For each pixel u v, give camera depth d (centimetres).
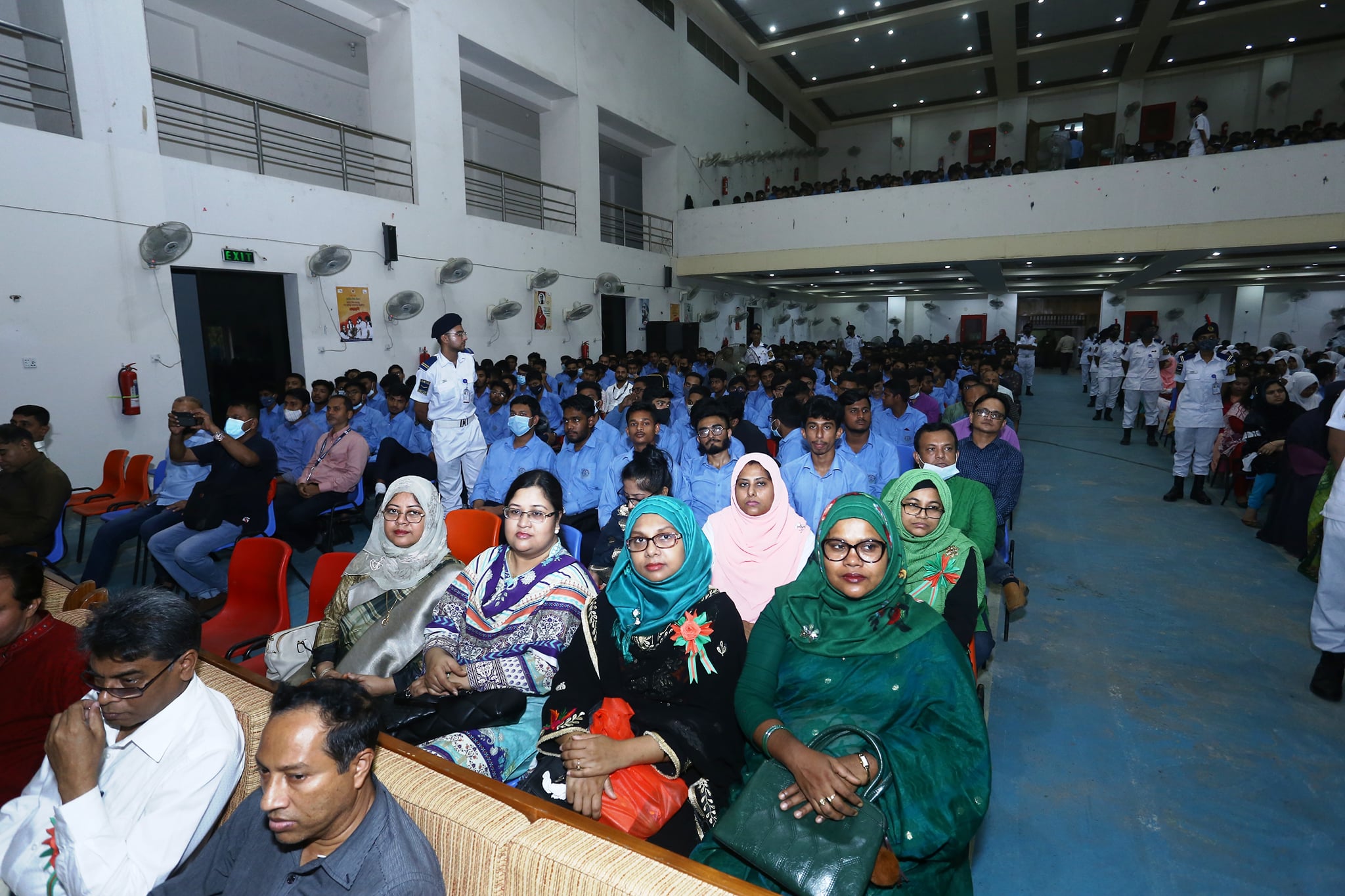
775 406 464
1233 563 497
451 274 933
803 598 195
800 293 2225
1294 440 511
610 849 125
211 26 919
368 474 643
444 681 213
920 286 2017
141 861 142
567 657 204
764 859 147
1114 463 878
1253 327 1909
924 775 160
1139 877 216
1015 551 536
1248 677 336
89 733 143
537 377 828
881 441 416
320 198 792
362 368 856
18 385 564
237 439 421
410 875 121
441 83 955
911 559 253
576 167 1234
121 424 628
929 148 2212
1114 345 1269
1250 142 1186
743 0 1509
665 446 489
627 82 1342
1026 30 1630
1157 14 1510
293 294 780
